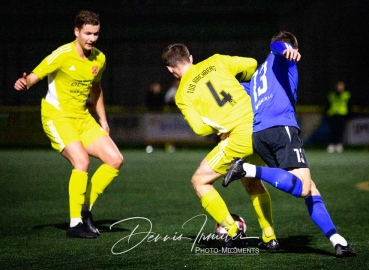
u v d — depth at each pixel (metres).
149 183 29.17
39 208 22.12
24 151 49.06
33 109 54.06
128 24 63.84
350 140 52.72
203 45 63.28
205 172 14.78
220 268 13.04
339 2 61.94
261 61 62.66
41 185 28.31
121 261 13.79
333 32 62.19
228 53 63.22
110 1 64.25
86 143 17.38
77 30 16.70
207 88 14.61
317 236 16.81
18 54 63.12
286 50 13.24
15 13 63.66
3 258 14.23
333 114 50.91
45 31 63.75
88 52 17.00
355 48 61.72
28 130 53.25
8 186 27.95
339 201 23.56
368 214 20.56
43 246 15.57
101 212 21.25
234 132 14.51
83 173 16.72
